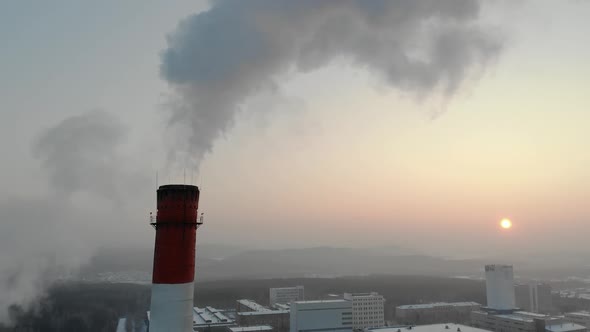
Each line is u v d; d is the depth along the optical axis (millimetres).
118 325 191500
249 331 171000
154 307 34062
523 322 186000
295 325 177125
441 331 155000
